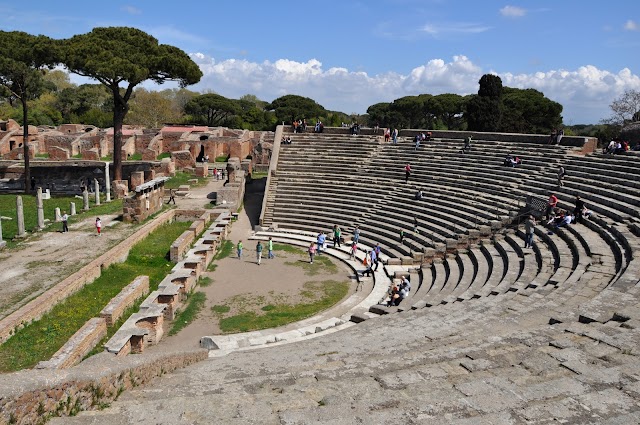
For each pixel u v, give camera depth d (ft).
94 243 99.09
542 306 51.26
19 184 193.57
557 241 79.92
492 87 200.54
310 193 143.02
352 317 71.67
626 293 49.08
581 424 22.18
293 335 65.82
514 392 25.59
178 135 269.03
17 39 152.25
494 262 81.20
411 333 48.57
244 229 133.18
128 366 31.45
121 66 142.51
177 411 24.50
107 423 23.11
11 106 330.75
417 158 148.25
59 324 63.77
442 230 104.78
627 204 83.66
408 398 25.54
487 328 46.29
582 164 110.73
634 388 26.13
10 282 75.15
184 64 154.40
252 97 541.75
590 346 33.22
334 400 25.93
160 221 123.65
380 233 117.50
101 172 212.43
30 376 23.61
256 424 22.65
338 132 178.91
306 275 97.81
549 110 246.68
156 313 64.80
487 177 124.16
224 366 40.70
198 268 91.81
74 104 369.71
